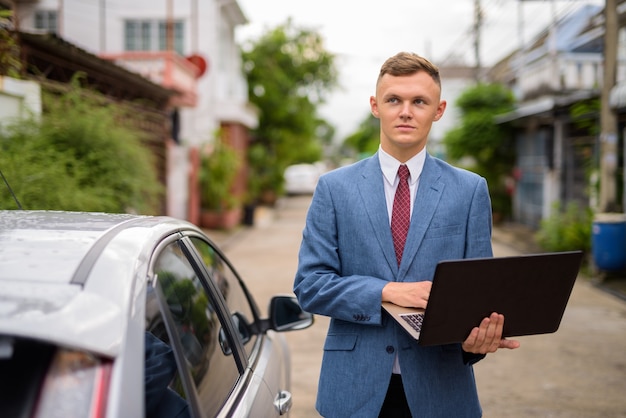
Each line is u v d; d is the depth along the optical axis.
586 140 11.72
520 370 4.95
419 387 1.80
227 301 2.39
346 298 1.77
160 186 6.98
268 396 2.07
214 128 16.95
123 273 1.31
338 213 1.88
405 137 1.81
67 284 1.20
